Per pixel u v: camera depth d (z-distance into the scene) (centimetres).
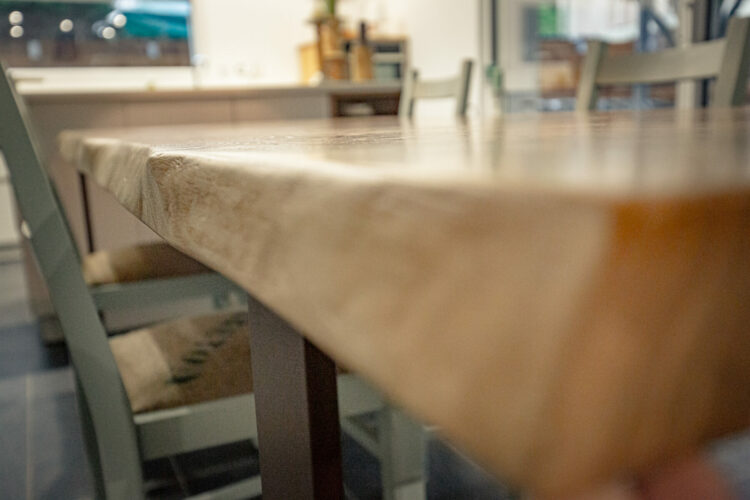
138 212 54
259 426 41
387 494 116
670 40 470
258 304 38
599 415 13
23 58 612
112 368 78
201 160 35
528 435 14
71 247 77
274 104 342
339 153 31
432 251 17
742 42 141
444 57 686
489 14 624
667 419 14
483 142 38
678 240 13
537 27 596
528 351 14
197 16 654
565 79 585
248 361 87
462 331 16
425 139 48
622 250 13
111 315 282
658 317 13
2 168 567
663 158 21
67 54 620
